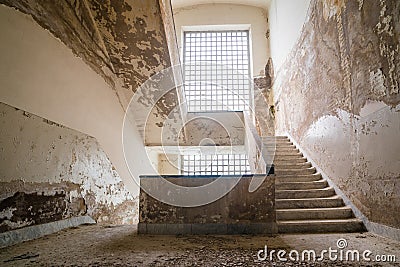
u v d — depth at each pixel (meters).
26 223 2.96
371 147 3.44
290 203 4.19
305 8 5.86
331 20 4.55
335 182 4.49
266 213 3.44
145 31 4.69
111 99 5.37
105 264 2.14
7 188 2.71
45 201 3.25
